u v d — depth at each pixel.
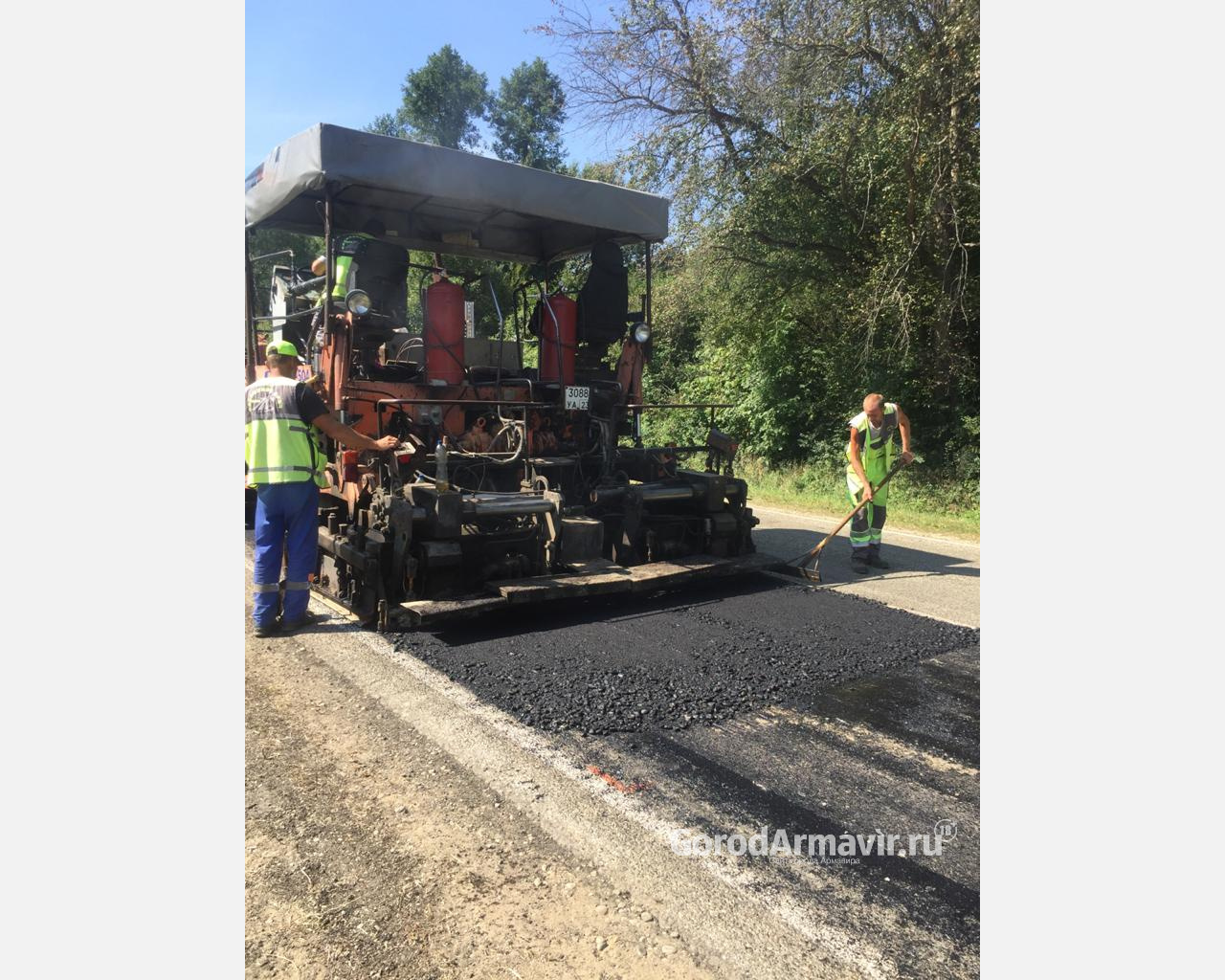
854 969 2.07
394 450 4.96
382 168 5.16
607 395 6.73
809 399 14.30
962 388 12.20
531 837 2.66
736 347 15.45
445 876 2.45
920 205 11.68
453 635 4.77
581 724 3.55
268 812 2.79
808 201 13.12
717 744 3.41
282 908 2.28
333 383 5.49
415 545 4.91
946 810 2.89
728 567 5.96
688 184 13.58
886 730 3.57
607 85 13.98
